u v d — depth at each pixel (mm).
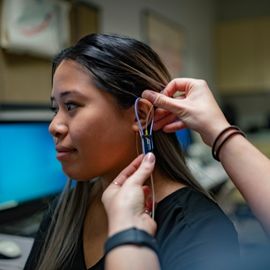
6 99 1738
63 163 686
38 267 812
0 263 1042
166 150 729
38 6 1864
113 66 663
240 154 579
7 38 1701
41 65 1960
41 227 902
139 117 676
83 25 2271
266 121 4664
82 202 826
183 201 675
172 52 3596
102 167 682
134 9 2963
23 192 1407
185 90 679
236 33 4590
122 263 450
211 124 609
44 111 1992
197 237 593
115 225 486
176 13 3727
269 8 4707
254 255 304
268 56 4434
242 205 2508
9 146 1351
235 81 4625
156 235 628
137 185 543
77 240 781
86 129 651
